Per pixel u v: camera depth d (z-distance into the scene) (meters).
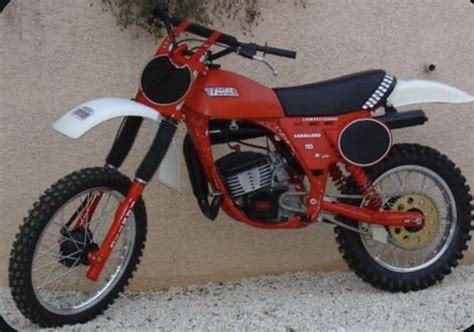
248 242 5.20
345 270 5.36
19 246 4.14
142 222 4.54
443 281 5.13
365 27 5.13
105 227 4.79
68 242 4.27
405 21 5.18
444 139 5.35
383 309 4.67
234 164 4.51
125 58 4.86
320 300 4.80
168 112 4.25
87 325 4.41
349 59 5.14
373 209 4.72
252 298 4.86
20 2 4.73
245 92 4.41
